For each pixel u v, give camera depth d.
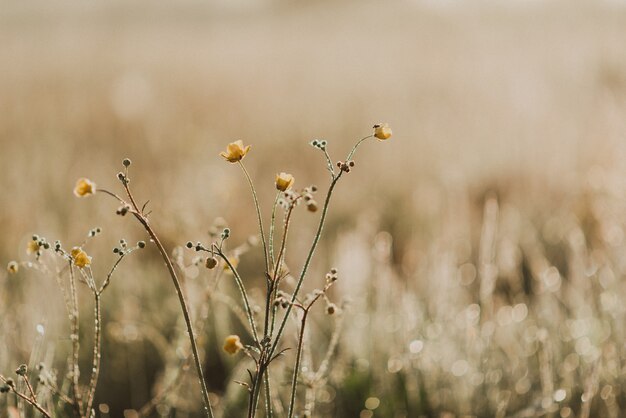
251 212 4.32
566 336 2.77
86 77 9.55
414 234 4.23
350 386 2.62
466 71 7.96
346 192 4.92
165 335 3.01
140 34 13.44
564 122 5.41
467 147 5.48
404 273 3.72
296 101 7.60
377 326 2.81
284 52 10.95
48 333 2.62
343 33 12.57
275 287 1.43
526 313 3.09
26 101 7.81
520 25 8.89
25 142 6.13
